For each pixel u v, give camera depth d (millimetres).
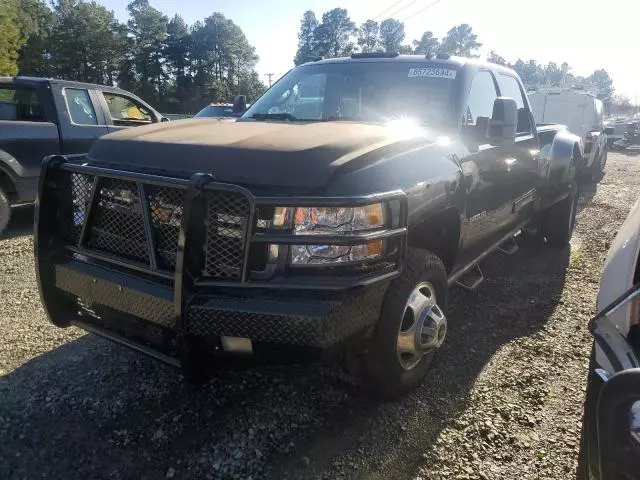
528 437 2877
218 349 2545
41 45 82625
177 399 3143
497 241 4793
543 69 101250
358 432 2887
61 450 2686
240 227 2422
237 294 2441
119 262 2738
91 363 3521
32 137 6965
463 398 3225
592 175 12797
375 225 2553
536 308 4684
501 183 4410
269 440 2807
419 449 2770
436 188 3115
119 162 2938
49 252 3006
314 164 2553
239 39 100438
